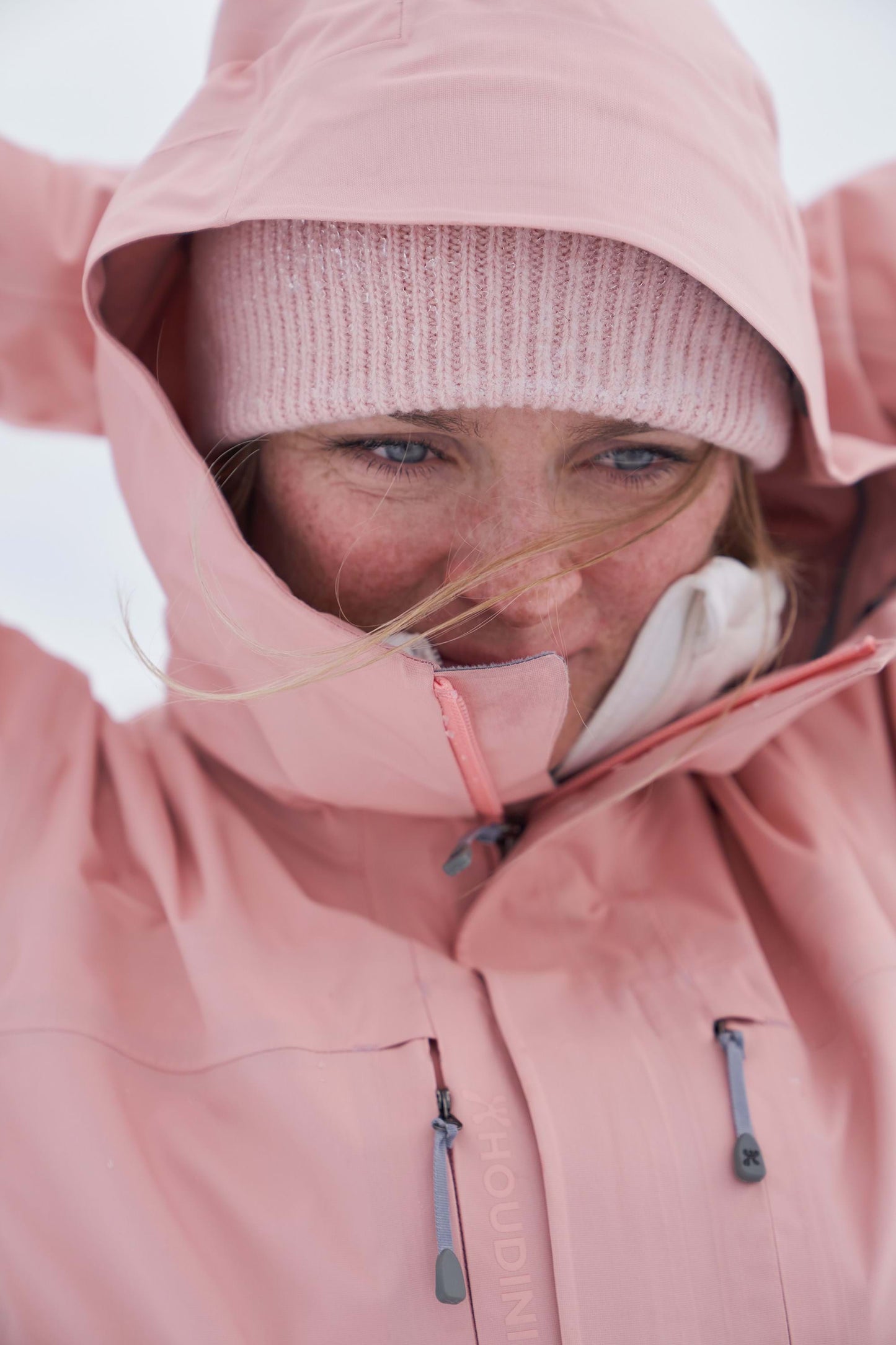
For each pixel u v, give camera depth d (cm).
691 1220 65
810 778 87
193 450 63
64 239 80
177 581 73
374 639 62
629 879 82
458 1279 61
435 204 57
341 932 74
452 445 65
